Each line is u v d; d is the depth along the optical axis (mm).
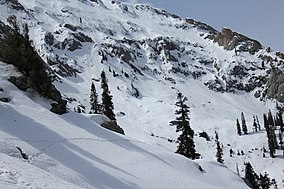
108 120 55125
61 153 35219
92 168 34281
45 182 20781
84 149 39094
